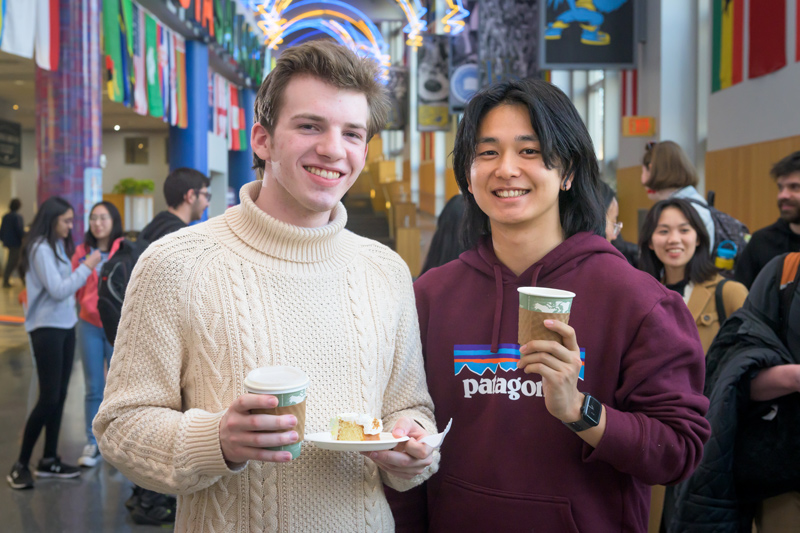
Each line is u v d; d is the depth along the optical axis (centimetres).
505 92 157
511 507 153
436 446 130
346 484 138
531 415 156
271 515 131
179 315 133
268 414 113
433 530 166
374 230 2106
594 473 153
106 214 447
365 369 142
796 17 602
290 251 140
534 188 155
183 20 892
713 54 778
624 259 164
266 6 1310
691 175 383
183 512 136
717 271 290
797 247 340
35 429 413
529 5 1150
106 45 709
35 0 534
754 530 268
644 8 945
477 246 176
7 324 1069
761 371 207
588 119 1304
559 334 131
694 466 145
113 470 443
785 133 623
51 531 352
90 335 448
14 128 1644
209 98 1225
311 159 132
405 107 2036
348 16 1655
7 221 1477
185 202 391
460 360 167
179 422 124
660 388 147
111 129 1981
